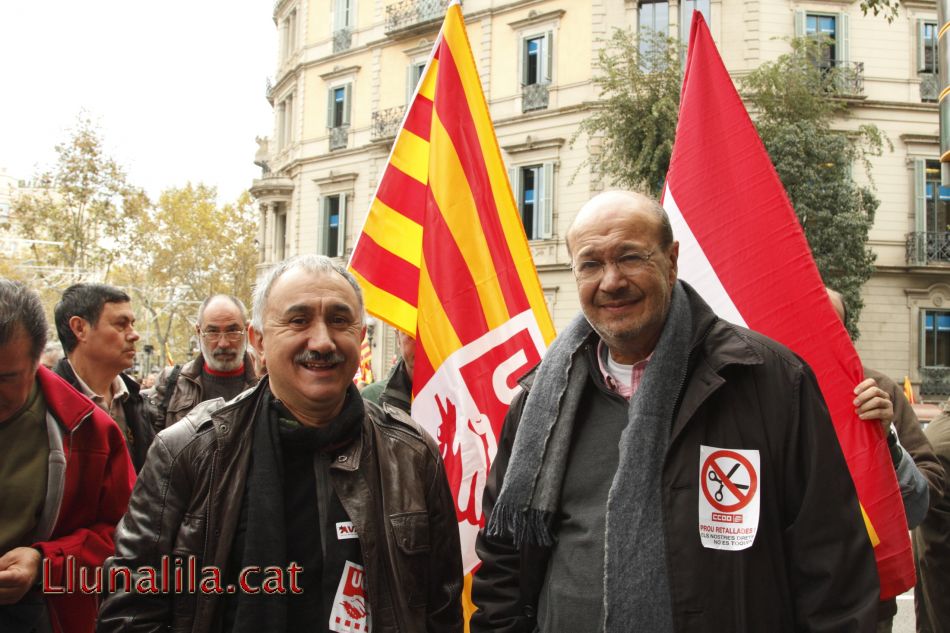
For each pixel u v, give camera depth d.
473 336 3.49
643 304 2.24
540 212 22.50
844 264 17.31
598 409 2.37
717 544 2.04
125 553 2.15
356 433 2.28
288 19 31.59
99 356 3.93
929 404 18.88
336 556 2.16
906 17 20.91
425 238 3.59
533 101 22.75
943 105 5.29
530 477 2.32
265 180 29.88
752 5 20.50
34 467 2.59
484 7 23.91
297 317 2.19
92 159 30.45
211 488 2.15
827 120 18.92
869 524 2.55
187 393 5.08
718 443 2.12
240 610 2.05
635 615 2.02
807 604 2.02
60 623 2.64
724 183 2.92
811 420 2.11
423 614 2.29
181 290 44.75
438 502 2.43
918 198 20.69
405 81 25.88
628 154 17.84
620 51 21.06
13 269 29.06
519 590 2.45
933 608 3.51
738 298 2.82
